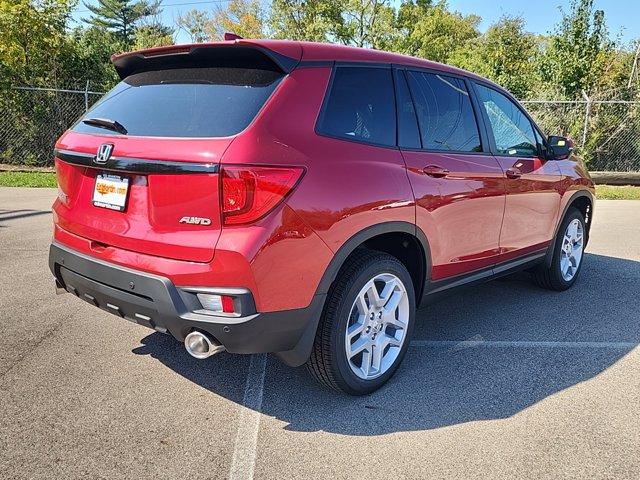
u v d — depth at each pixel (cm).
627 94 1325
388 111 310
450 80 365
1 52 1215
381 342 309
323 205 255
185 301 244
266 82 263
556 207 459
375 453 251
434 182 321
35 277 492
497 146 393
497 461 246
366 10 2433
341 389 292
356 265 283
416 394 306
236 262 234
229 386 311
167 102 275
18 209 806
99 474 231
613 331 403
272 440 260
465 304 462
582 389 314
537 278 499
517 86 1505
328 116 274
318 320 266
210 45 271
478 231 366
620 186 1280
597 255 638
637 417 284
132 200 260
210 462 242
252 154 234
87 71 1366
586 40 1359
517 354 361
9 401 285
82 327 386
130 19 5547
